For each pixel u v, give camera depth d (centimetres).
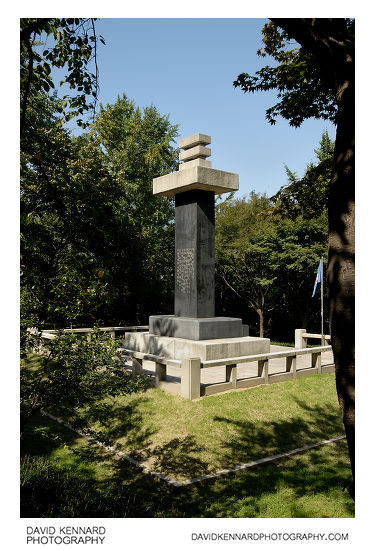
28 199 820
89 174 980
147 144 2333
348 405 313
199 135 1111
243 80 1003
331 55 339
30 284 509
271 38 973
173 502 480
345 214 320
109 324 2116
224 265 2192
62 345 497
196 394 772
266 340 1089
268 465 583
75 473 552
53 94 1167
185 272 1140
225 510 457
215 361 803
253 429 684
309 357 1279
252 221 2178
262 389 851
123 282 1925
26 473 523
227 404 757
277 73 978
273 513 448
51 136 855
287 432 688
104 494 492
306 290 2098
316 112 1023
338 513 444
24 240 780
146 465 574
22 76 531
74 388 507
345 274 317
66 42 612
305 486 513
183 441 633
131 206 2234
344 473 550
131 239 1866
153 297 2178
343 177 323
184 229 1148
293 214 1217
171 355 1062
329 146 2055
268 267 2058
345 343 315
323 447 645
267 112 1067
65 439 666
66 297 510
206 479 532
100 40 599
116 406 764
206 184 1066
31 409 498
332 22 345
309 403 809
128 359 1173
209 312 1126
